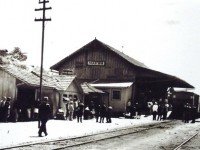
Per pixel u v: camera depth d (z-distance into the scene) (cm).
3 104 2334
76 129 2052
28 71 2891
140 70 4166
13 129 1841
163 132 2133
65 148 1236
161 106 3481
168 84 4512
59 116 2925
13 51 5444
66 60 4469
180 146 1464
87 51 4391
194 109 3425
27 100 2680
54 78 3147
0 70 2544
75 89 3334
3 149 1116
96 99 3922
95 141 1502
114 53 4247
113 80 4231
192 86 4534
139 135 1875
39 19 2031
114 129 2167
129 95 4034
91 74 4347
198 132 2248
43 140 1434
